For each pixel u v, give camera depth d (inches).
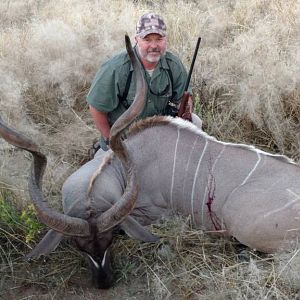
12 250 98.0
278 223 89.0
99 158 103.8
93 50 146.1
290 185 91.4
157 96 106.8
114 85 103.1
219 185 95.6
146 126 101.0
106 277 89.1
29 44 148.3
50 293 90.8
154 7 175.8
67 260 95.7
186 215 100.2
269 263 90.8
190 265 93.4
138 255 95.4
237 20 155.7
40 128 130.9
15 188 106.4
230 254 95.2
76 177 97.1
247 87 122.2
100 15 162.7
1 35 158.4
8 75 136.9
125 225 89.7
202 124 123.1
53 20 154.6
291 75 123.2
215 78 132.3
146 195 100.7
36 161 84.6
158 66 104.6
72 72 140.2
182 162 98.5
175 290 89.8
